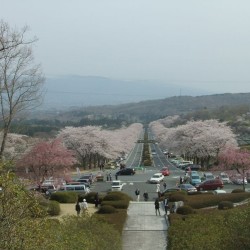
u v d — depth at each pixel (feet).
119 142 434.71
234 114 611.47
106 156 339.77
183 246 65.41
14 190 39.73
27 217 40.91
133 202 169.99
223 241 59.06
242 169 214.69
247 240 56.59
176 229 81.30
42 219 42.60
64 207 155.74
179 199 153.38
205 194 166.81
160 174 251.39
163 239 113.60
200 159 330.54
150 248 105.09
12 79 111.24
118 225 120.67
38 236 40.57
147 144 601.21
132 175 282.56
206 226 73.82
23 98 115.03
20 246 39.04
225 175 232.53
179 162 355.77
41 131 506.89
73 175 269.85
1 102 109.81
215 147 296.71
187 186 193.77
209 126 329.72
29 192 43.62
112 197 159.74
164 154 477.36
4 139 110.22
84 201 148.77
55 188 192.13
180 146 324.60
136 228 125.70
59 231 60.18
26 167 181.37
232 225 59.98
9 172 40.75
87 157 353.51
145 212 149.59
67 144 324.19
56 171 191.62
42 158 181.57
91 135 334.65
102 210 136.56
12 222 38.88
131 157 453.17
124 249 104.06
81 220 81.92
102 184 239.50
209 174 239.09
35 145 191.93
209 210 132.36
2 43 99.35
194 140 304.91
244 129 472.44
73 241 59.41
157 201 144.36
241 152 219.20
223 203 137.28
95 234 77.66
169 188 204.85
